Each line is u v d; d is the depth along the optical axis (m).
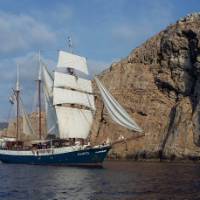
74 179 56.19
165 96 125.31
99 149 80.69
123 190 43.47
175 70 123.75
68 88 91.94
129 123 80.50
